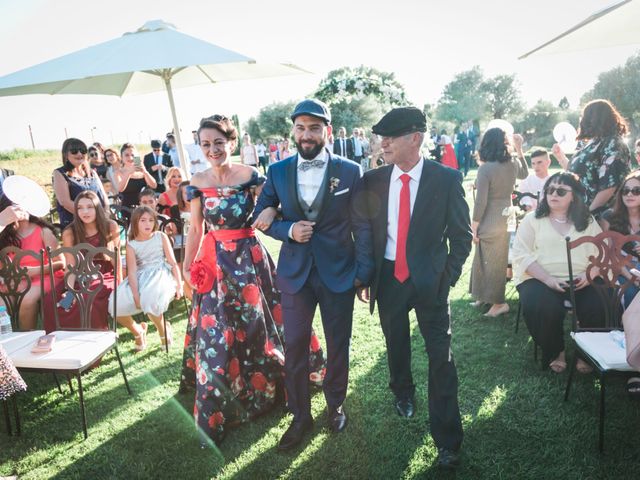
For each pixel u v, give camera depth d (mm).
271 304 3039
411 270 2371
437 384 2381
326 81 8938
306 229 2412
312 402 3053
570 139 4941
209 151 2754
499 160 4074
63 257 4227
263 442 2688
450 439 2355
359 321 4445
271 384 2963
